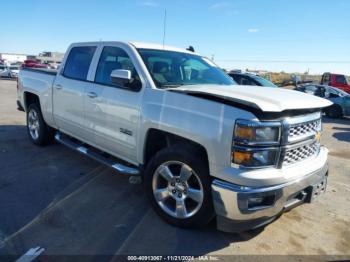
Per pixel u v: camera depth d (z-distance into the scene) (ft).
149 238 10.43
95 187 14.24
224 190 9.36
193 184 10.67
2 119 28.99
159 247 9.99
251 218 9.41
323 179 11.27
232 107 9.46
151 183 11.55
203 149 10.45
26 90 19.69
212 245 10.27
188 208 10.99
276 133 9.34
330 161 21.79
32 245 9.68
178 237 10.58
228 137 9.27
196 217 10.47
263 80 38.01
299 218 12.57
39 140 19.53
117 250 9.71
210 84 13.12
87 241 10.06
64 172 15.88
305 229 11.75
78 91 14.99
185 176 10.59
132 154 12.62
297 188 9.86
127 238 10.36
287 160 9.91
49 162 17.22
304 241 10.93
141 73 12.19
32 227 10.67
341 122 45.68
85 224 11.07
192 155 10.27
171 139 11.76
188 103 10.39
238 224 9.82
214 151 9.55
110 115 13.15
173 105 10.75
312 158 11.07
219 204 9.55
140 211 12.21
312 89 53.83
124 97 12.48
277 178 9.30
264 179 9.11
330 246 10.73
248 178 9.04
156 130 11.44
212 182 9.68
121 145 12.98
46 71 18.72
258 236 11.00
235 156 9.20
